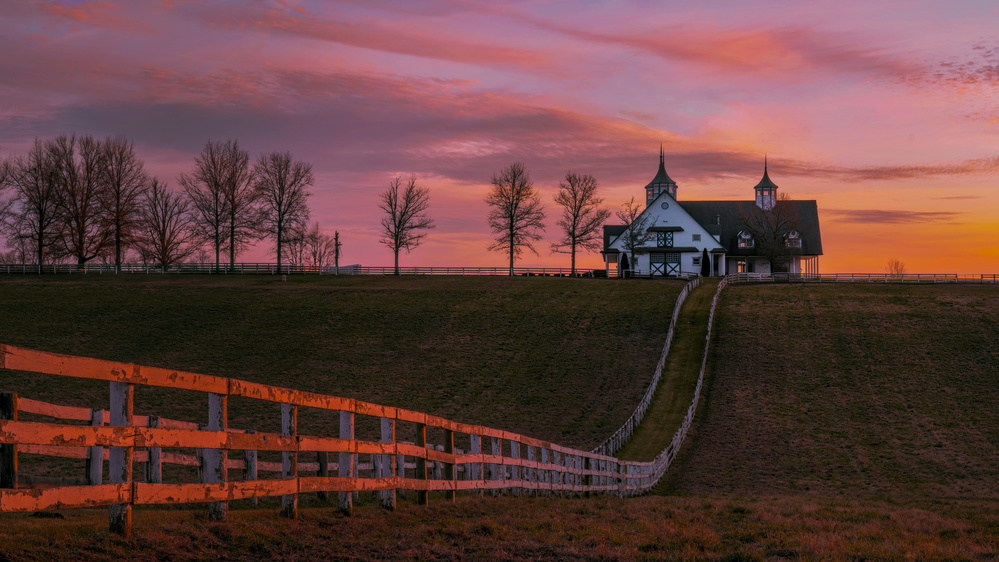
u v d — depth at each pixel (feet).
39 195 317.42
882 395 152.46
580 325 208.64
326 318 218.18
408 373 169.99
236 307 231.09
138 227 326.65
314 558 27.32
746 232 343.26
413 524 36.65
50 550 22.06
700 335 197.98
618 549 33.24
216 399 27.48
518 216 343.87
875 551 34.32
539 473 62.18
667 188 371.15
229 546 26.99
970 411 141.69
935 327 198.70
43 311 220.02
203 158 336.70
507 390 158.51
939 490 98.48
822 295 245.86
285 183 331.98
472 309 228.02
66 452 37.99
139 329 204.54
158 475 28.48
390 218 338.54
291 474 32.45
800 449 121.49
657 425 134.00
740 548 35.32
